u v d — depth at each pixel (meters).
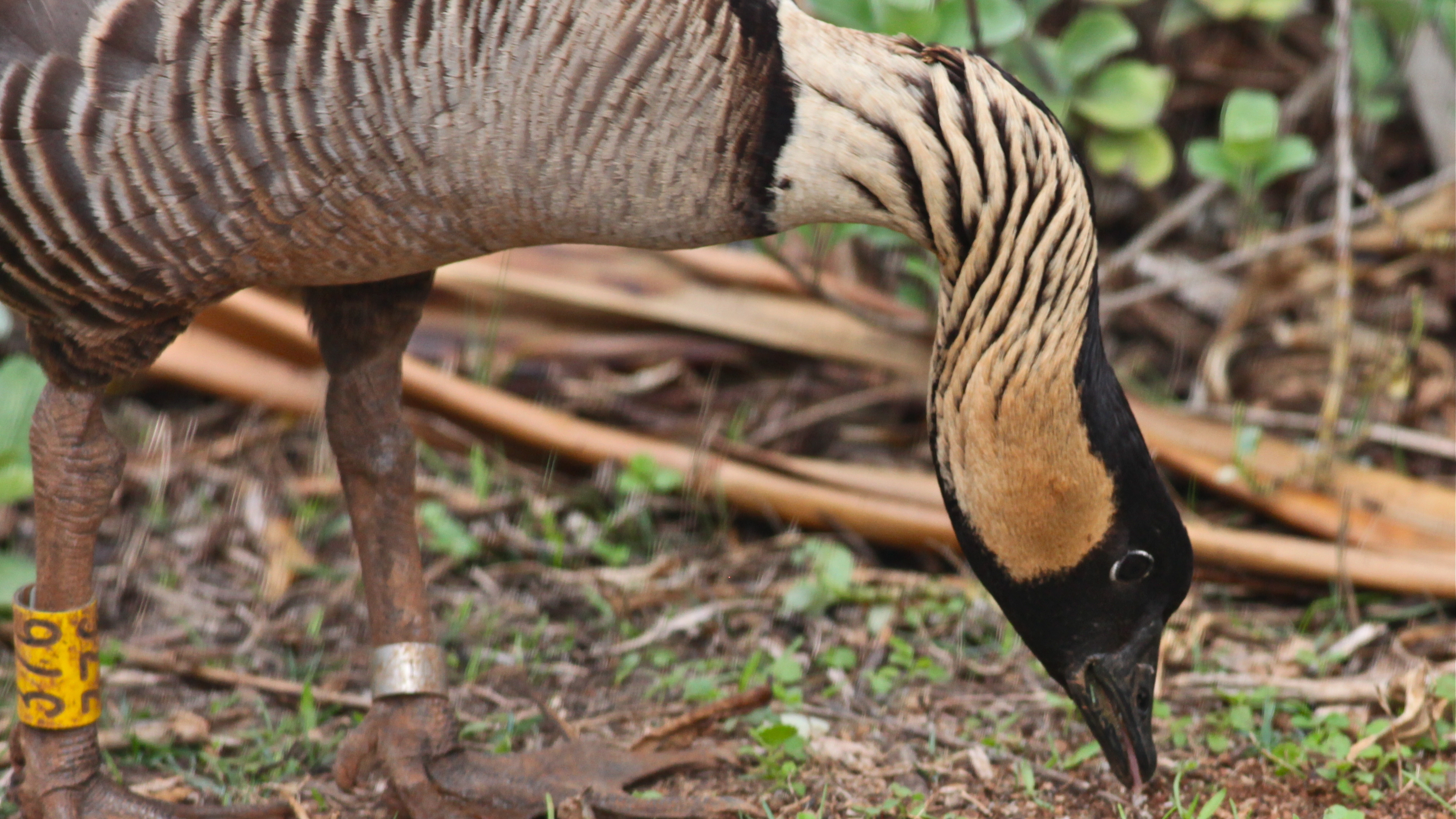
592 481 10.41
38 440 6.46
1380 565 9.08
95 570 9.48
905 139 5.97
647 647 8.88
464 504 10.09
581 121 5.82
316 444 10.70
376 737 7.14
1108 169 11.52
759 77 5.93
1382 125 12.88
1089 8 13.23
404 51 5.65
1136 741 6.69
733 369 11.52
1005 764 7.54
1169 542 6.52
